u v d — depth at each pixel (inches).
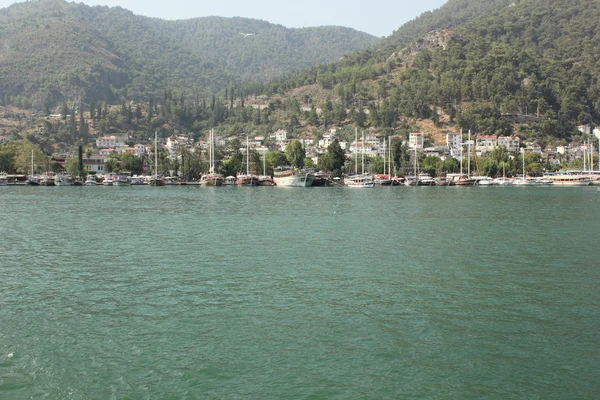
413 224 3331.7
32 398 1002.7
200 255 2246.6
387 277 1839.3
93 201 5477.4
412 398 1008.2
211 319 1398.9
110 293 1641.2
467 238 2723.9
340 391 1029.8
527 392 1032.2
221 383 1058.1
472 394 1023.6
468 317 1416.1
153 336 1284.4
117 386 1047.6
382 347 1220.5
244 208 4579.2
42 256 2233.0
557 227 3179.1
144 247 2450.8
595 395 1019.9
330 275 1868.8
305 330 1320.1
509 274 1888.5
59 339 1267.2
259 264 2055.9
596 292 1653.5
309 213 4089.6
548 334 1300.4
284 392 1024.9
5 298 1592.0
